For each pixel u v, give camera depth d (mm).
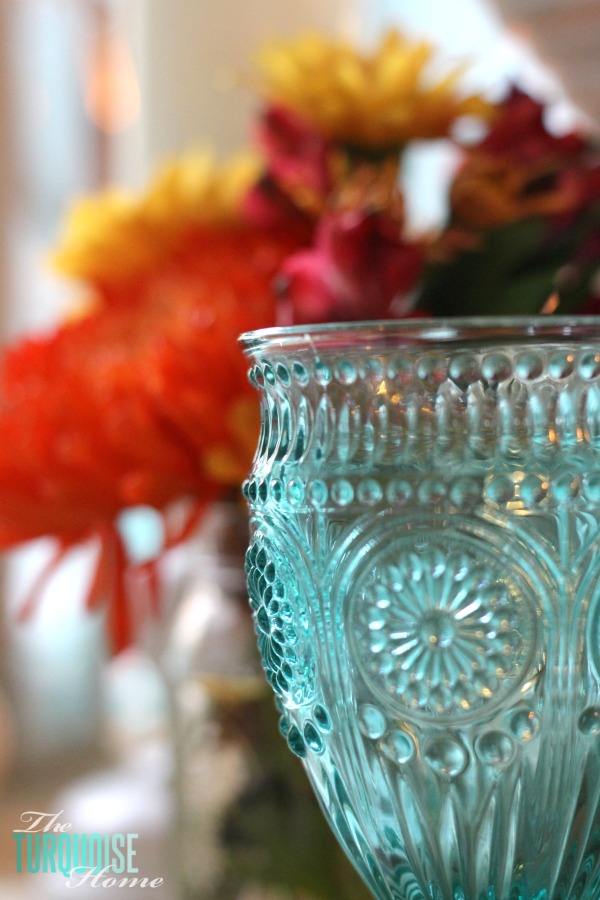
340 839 303
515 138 446
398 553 274
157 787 601
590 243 444
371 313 400
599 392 272
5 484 446
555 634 271
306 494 281
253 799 471
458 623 273
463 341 269
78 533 459
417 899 288
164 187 509
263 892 473
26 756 1455
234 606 482
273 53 443
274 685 301
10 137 1478
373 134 450
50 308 1537
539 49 476
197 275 461
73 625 1526
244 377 417
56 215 1564
